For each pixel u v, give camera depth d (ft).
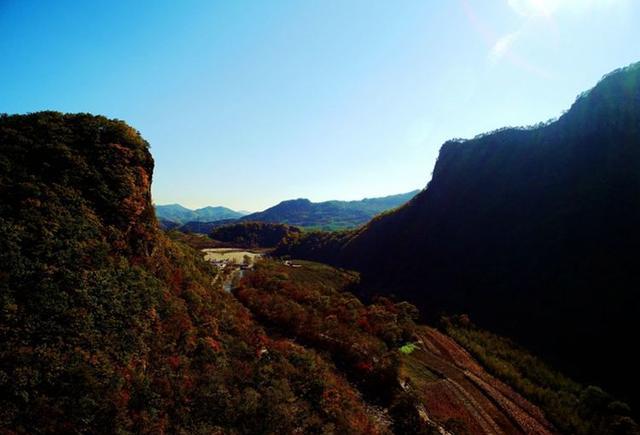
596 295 159.94
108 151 118.01
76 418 58.90
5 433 51.47
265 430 78.84
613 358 135.95
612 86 232.12
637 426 104.47
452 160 338.75
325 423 92.99
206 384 82.94
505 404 124.16
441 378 141.69
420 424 107.96
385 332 175.94
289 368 111.24
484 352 163.84
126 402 66.69
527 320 177.37
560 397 125.39
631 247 163.63
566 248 190.19
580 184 211.41
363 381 134.41
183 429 69.26
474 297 216.13
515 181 262.67
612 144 209.87
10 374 58.13
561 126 255.29
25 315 67.31
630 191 182.70
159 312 93.97
